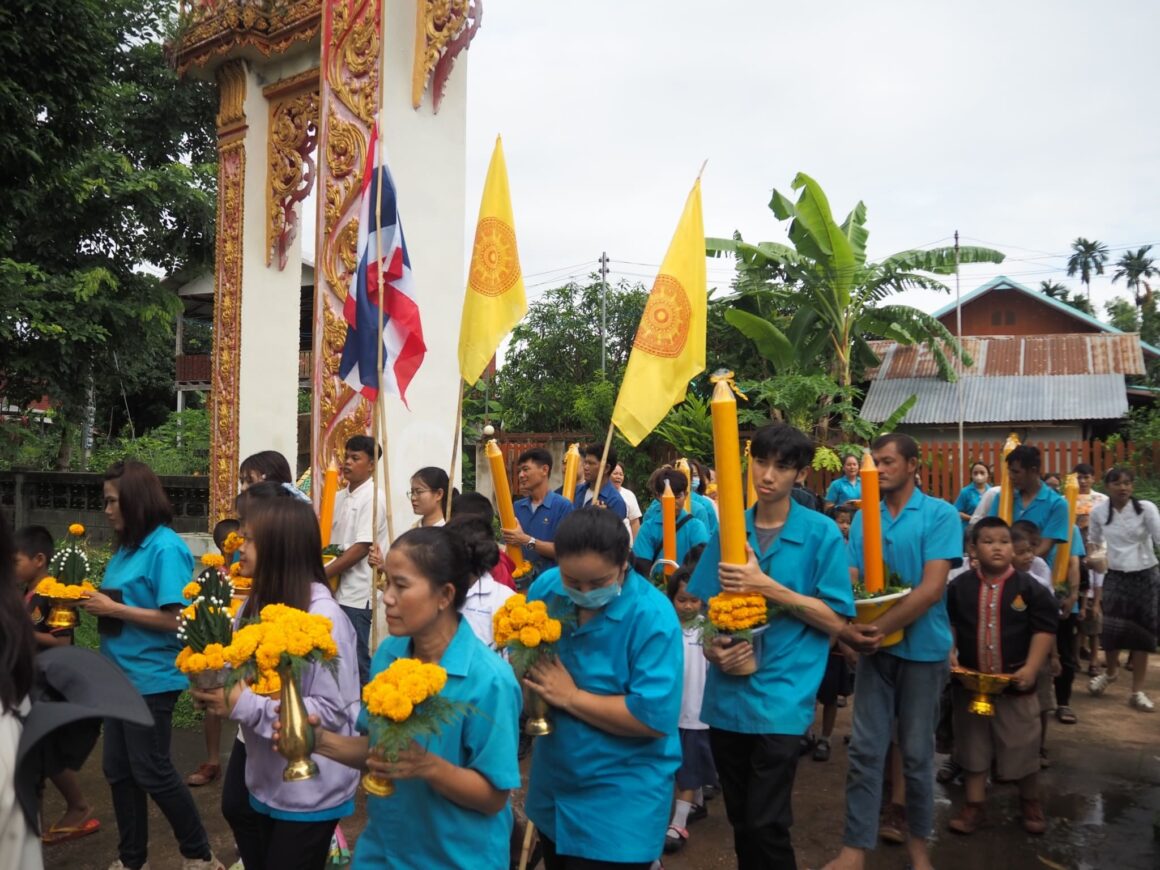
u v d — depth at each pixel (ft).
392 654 7.98
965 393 57.62
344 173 22.88
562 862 8.83
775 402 48.29
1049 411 53.78
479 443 46.60
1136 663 22.38
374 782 6.96
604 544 7.91
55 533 45.57
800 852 13.92
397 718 6.31
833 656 18.13
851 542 13.71
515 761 7.32
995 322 77.71
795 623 10.66
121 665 11.69
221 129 28.37
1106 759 18.42
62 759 6.68
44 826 14.42
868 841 12.46
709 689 11.16
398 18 21.86
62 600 12.19
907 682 12.67
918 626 12.57
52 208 42.80
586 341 59.88
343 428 22.89
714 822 15.01
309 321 68.08
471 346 14.43
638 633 8.37
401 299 15.79
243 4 26.16
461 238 22.80
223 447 28.22
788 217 52.21
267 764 8.78
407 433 21.79
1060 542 19.51
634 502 27.12
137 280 46.52
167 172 46.14
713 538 11.53
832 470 46.34
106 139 48.34
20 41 26.76
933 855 13.85
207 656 7.82
